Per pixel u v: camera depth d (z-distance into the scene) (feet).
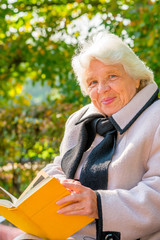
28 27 15.44
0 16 15.44
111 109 6.67
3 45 16.16
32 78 16.69
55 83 15.83
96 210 5.72
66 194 5.38
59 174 7.45
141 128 6.25
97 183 6.27
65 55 14.65
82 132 7.07
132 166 6.16
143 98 6.51
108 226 5.72
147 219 5.73
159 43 11.68
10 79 17.21
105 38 6.68
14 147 14.33
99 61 6.55
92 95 6.84
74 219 5.62
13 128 14.29
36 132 13.91
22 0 15.31
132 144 6.18
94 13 14.44
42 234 5.78
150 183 5.92
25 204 5.24
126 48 6.56
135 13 12.06
